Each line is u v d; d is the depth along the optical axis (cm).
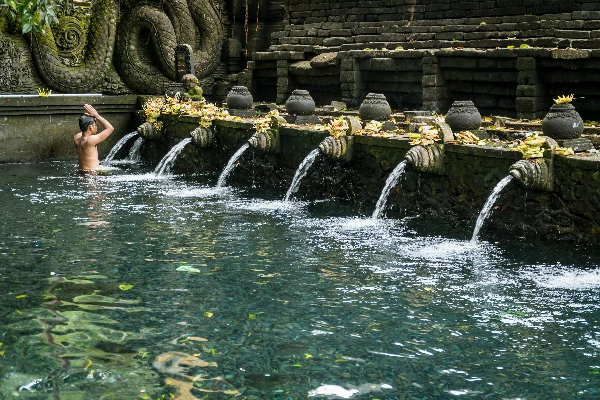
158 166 1289
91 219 877
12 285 609
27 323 520
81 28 1585
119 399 405
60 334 500
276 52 1567
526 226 780
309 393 419
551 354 480
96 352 471
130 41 1648
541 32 1224
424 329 522
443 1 1421
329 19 1625
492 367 459
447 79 1247
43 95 1447
